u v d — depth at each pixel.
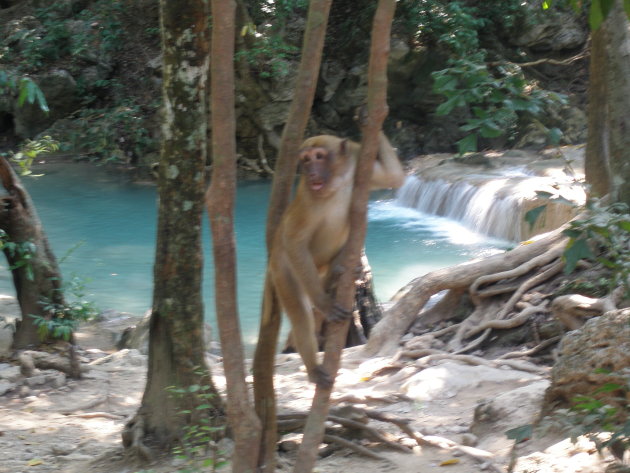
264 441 5.38
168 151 7.28
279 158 5.09
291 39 26.00
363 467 6.56
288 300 4.97
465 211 19.58
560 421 5.30
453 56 23.64
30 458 7.51
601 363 6.27
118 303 14.98
